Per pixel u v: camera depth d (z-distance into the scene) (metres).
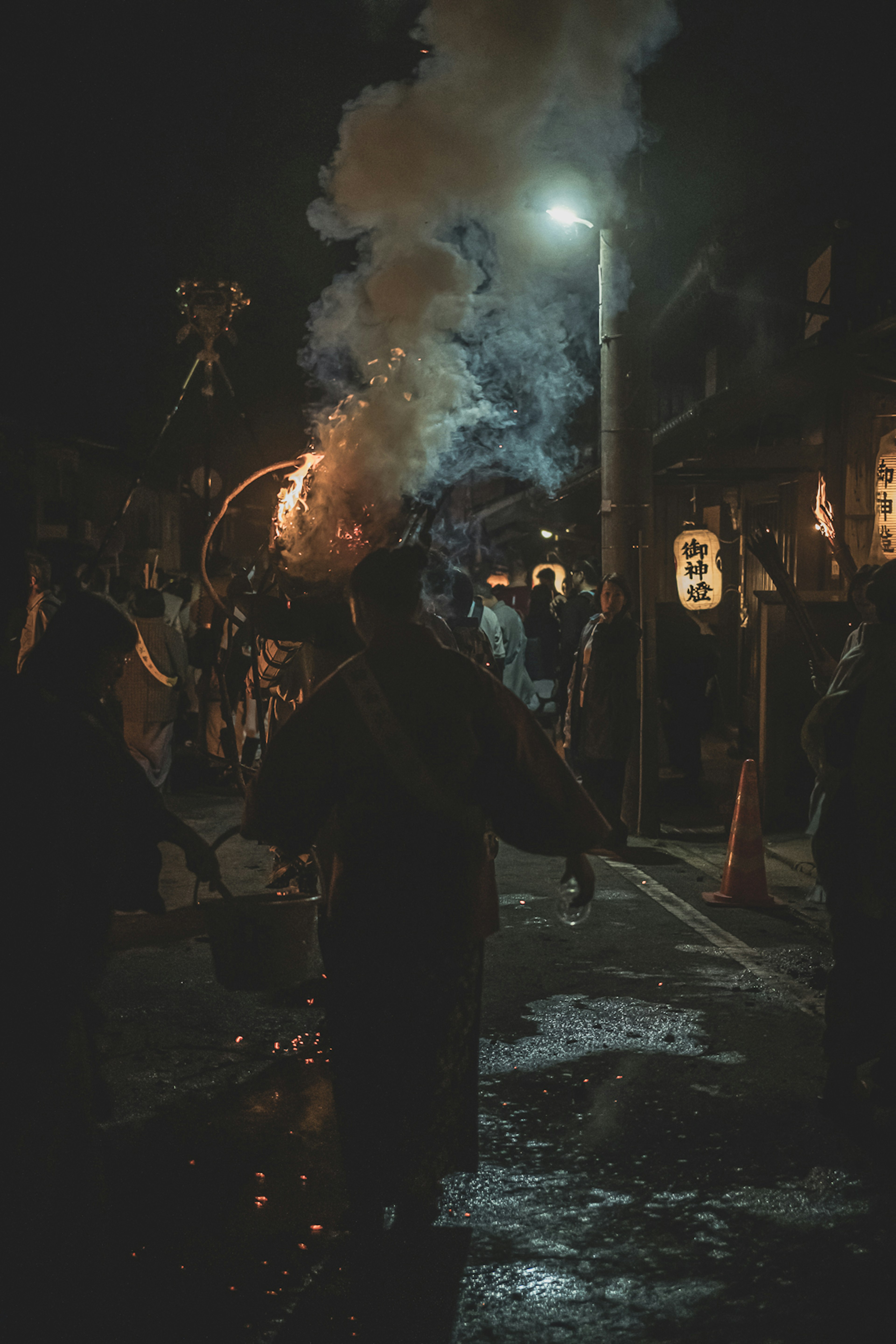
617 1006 5.42
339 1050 3.32
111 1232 2.45
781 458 11.62
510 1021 5.23
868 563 10.55
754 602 13.95
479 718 3.32
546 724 15.34
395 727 3.22
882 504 9.40
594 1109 4.32
